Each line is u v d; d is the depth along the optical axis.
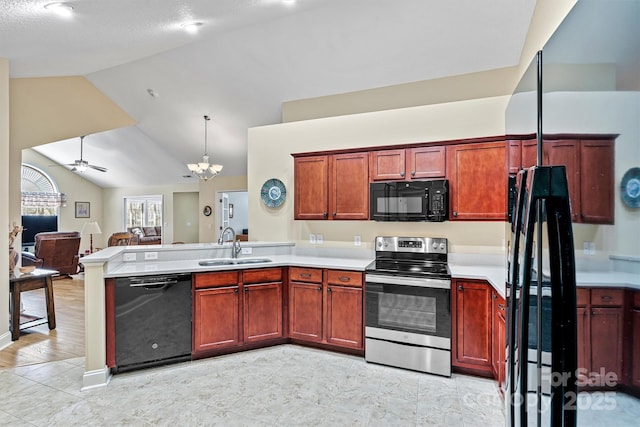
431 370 2.92
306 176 3.83
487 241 3.40
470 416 2.32
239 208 10.81
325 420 2.28
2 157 3.57
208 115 5.78
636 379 0.58
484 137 3.11
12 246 4.27
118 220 10.79
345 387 2.71
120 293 2.87
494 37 3.34
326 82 4.34
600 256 0.67
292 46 3.95
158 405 2.45
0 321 3.52
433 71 3.82
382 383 2.78
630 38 0.58
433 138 3.65
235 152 7.00
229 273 3.29
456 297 2.88
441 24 3.33
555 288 0.82
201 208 8.77
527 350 0.95
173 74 4.98
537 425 0.91
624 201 0.60
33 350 3.42
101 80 5.45
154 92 5.50
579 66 0.77
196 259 3.76
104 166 9.40
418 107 3.73
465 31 3.34
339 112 4.48
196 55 4.47
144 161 8.54
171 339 3.06
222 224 8.79
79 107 5.48
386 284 3.08
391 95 4.14
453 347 2.88
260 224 4.55
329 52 3.91
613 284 0.64
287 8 3.29
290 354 3.35
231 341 3.29
